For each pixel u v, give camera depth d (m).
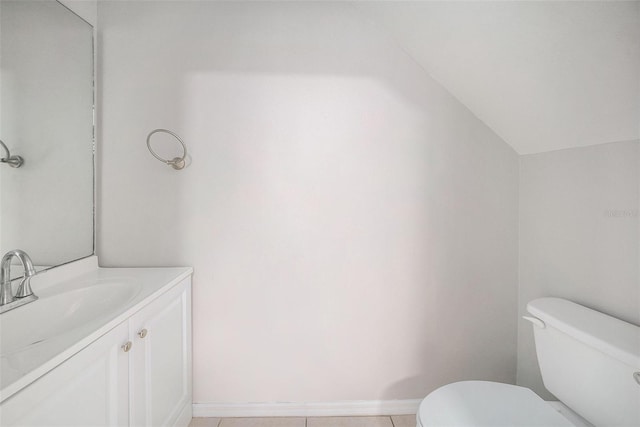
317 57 1.61
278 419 1.67
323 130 1.63
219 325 1.66
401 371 1.71
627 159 1.10
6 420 0.68
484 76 1.38
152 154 1.54
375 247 1.67
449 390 1.19
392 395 1.71
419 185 1.67
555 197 1.44
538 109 1.32
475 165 1.67
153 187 1.61
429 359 1.71
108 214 1.61
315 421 1.65
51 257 1.33
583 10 0.90
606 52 0.96
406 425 1.62
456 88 1.59
